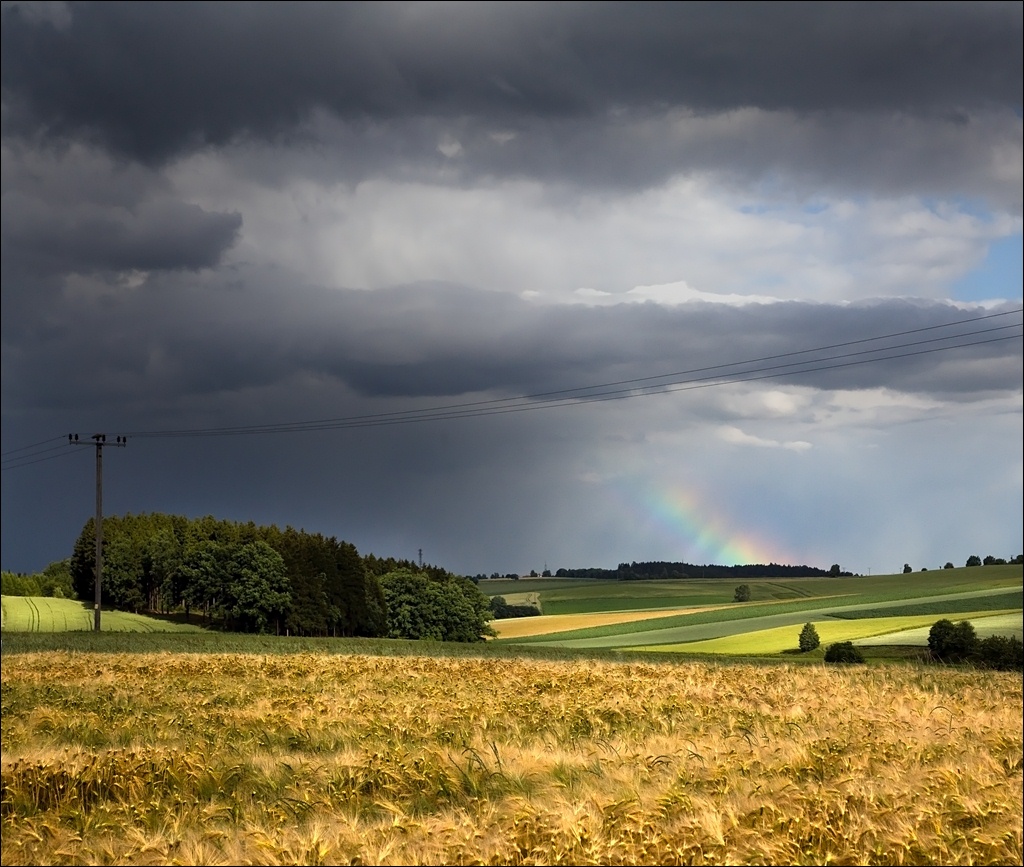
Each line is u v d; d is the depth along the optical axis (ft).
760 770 43.32
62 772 42.86
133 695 74.13
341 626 386.52
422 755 45.85
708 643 294.66
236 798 41.09
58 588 523.70
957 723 60.64
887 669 118.52
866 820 34.50
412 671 99.19
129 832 34.24
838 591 546.26
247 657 115.14
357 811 38.19
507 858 31.22
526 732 56.49
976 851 32.48
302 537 415.03
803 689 86.53
